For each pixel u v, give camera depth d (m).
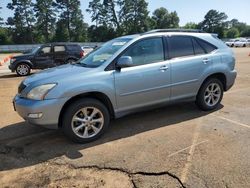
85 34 87.06
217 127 5.21
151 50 5.33
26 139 5.06
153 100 5.36
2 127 5.73
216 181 3.47
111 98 4.88
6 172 3.92
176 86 5.56
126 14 85.88
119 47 5.14
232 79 6.38
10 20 82.50
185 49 5.73
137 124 5.54
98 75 4.76
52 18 84.38
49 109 4.42
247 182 3.43
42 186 3.55
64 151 4.49
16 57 14.27
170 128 5.26
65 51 14.82
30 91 4.54
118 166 3.93
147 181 3.54
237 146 4.38
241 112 6.08
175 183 3.47
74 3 84.19
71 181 3.64
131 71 5.02
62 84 4.51
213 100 6.23
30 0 82.12
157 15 97.44
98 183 3.57
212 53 6.05
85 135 4.75
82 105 4.62
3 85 10.97
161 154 4.21
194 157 4.07
